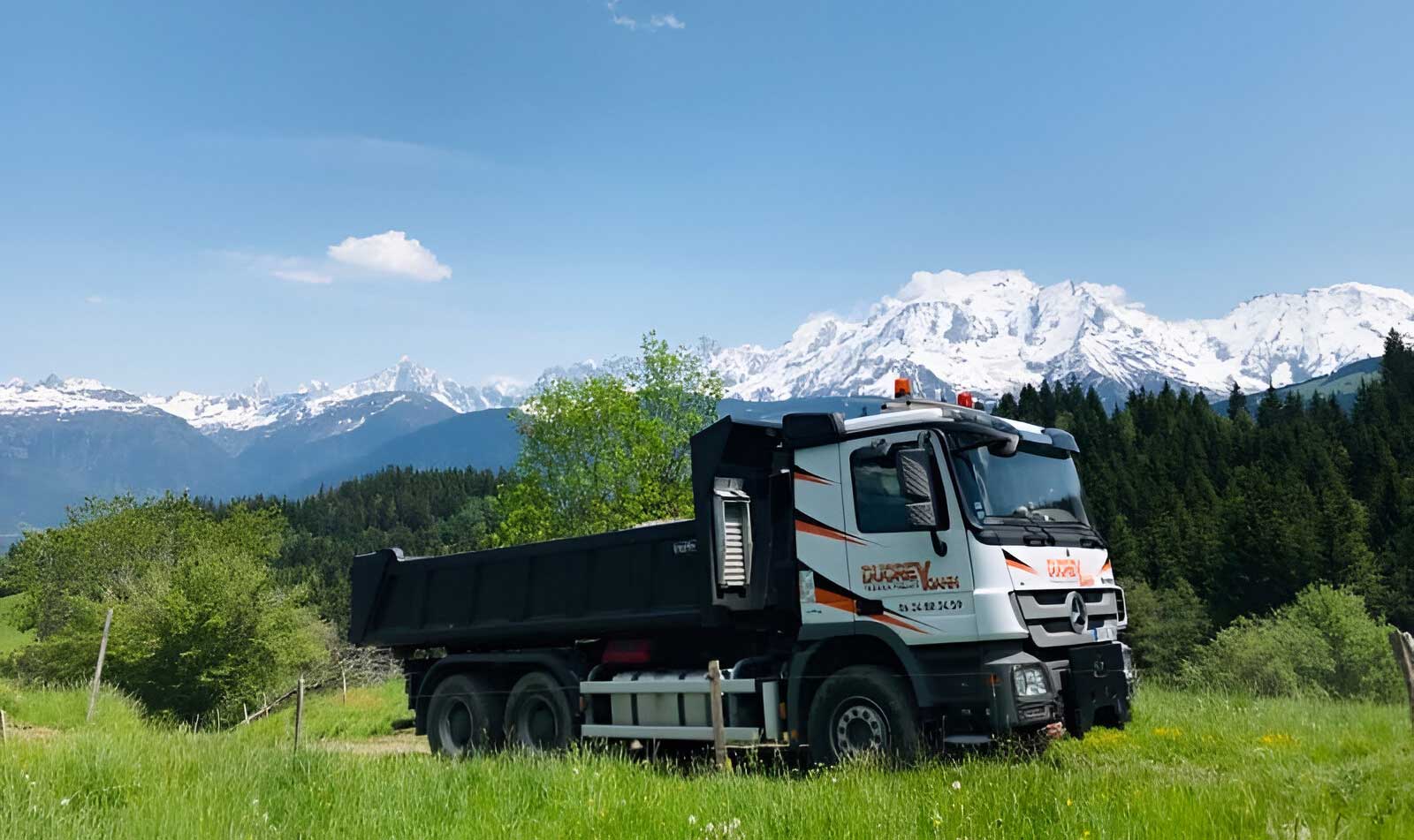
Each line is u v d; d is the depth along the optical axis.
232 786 8.58
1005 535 9.73
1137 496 114.94
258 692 34.06
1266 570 92.50
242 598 34.56
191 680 33.41
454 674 14.07
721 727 10.14
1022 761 9.05
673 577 11.73
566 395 44.62
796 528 11.00
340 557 166.75
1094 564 10.72
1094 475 123.00
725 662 11.84
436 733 13.91
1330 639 48.66
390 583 15.23
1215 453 134.50
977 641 9.51
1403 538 95.50
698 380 44.88
